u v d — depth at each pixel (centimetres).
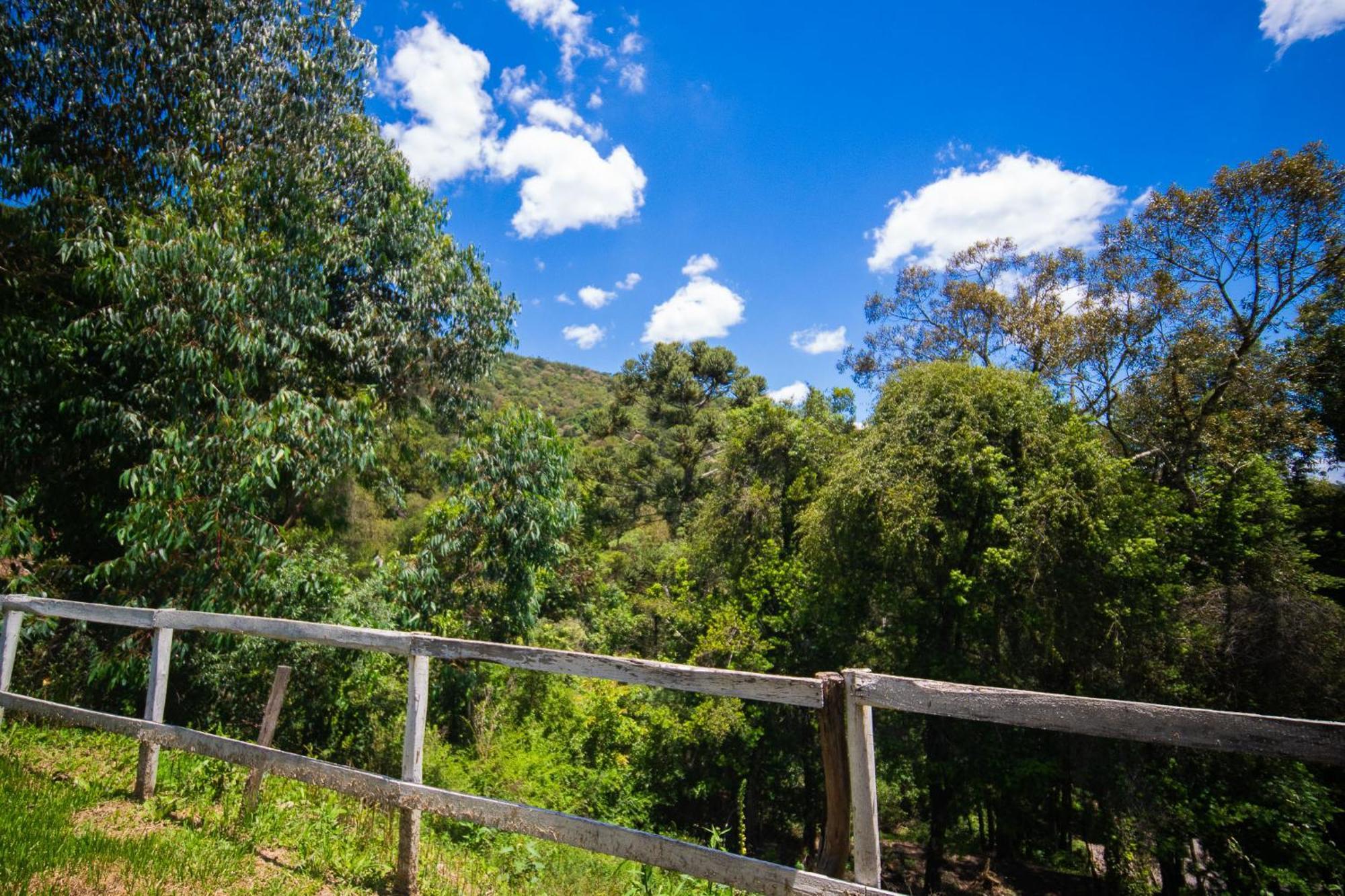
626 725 1611
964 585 1457
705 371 4569
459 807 345
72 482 968
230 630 449
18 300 953
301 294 982
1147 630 1400
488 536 1095
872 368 3155
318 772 399
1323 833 1145
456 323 1216
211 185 949
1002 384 1556
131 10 991
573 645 2041
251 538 846
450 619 1060
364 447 994
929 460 1513
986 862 1759
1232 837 1193
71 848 365
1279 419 1773
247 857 383
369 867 383
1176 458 1888
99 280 841
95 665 790
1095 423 1936
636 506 4356
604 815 1245
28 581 810
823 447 2092
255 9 1072
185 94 1038
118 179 1028
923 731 1545
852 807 260
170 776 507
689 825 1894
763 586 1941
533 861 425
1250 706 1365
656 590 2297
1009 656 1563
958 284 2783
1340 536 1922
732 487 2159
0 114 932
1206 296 1873
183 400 859
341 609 953
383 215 1123
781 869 265
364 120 1155
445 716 1038
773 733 1778
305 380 1016
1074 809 1641
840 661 1731
